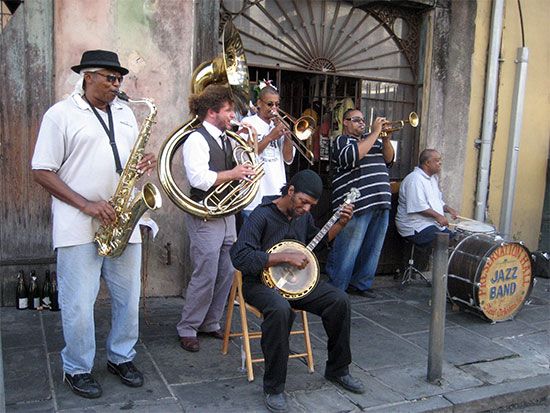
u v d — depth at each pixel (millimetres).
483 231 4949
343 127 4980
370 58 5484
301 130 4316
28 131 4129
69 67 4176
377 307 4883
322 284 3238
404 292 5371
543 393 3512
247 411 2965
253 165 3568
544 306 5191
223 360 3570
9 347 3578
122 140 2982
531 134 6438
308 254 3166
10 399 2943
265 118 4281
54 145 2773
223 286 3811
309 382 3344
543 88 6418
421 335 4250
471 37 5699
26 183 4172
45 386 3096
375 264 5105
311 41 5184
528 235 6645
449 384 3453
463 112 5785
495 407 3354
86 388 2990
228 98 3537
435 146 5707
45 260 4273
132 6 4297
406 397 3248
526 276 4691
